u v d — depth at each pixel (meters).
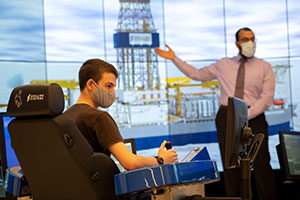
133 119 5.20
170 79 5.30
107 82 2.11
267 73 4.64
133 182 1.73
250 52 4.62
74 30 5.06
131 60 5.23
